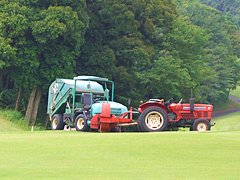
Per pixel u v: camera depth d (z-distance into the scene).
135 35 58.50
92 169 11.74
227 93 161.88
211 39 161.50
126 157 13.75
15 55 44.19
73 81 32.91
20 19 43.12
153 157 13.75
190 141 17.03
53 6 46.56
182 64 63.06
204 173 11.14
